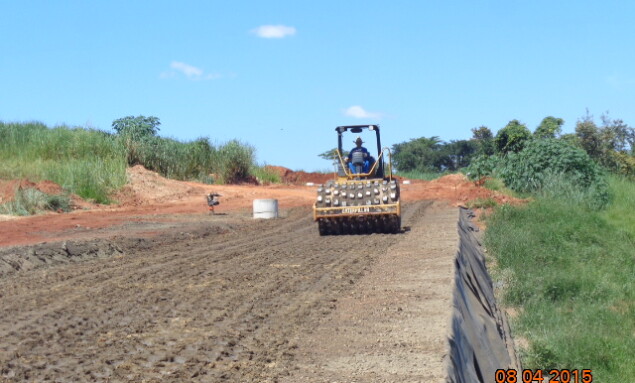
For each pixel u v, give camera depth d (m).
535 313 13.59
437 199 28.34
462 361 7.52
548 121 44.00
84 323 8.37
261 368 6.64
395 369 6.48
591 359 11.53
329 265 12.90
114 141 33.00
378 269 12.23
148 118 37.03
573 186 28.80
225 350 7.23
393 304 9.16
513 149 41.38
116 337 7.75
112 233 17.45
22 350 7.18
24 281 11.18
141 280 11.26
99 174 27.75
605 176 31.14
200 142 37.28
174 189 29.34
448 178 34.91
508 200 26.67
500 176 30.78
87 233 17.55
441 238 16.22
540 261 18.30
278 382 6.23
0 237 16.59
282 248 15.66
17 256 12.51
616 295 16.27
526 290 15.14
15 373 6.43
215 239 17.64
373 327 8.03
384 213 18.06
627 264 19.33
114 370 6.53
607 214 26.73
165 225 19.81
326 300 9.66
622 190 30.59
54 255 13.25
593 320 13.95
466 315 9.48
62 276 11.63
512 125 42.31
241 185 36.53
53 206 23.58
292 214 24.77
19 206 22.36
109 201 26.22
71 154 31.11
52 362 6.78
